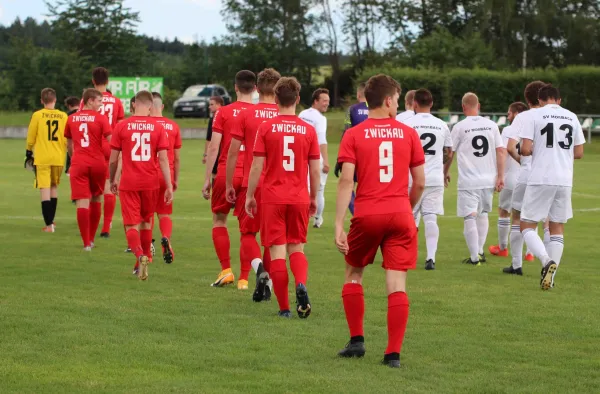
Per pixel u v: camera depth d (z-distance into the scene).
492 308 16.12
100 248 23.41
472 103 22.30
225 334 13.60
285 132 14.98
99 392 10.52
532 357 12.57
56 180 26.88
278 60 128.38
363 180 11.84
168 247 20.00
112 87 87.00
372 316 15.23
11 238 24.94
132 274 19.38
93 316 14.76
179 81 125.69
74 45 107.62
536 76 89.44
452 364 12.11
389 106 12.00
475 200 22.12
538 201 18.88
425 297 17.20
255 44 126.25
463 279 19.64
